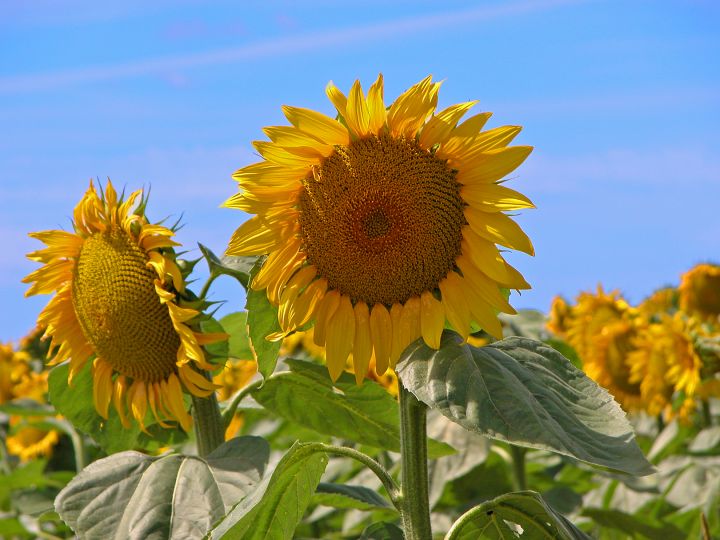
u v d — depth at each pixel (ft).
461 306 5.68
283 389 6.40
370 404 6.35
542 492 8.38
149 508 5.70
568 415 5.50
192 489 5.75
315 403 6.43
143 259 6.23
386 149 5.69
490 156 5.65
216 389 6.19
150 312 6.23
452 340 5.65
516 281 5.65
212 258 6.15
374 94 5.65
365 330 5.76
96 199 6.34
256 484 5.74
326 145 5.70
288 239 5.75
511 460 8.00
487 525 5.82
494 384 5.48
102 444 6.59
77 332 6.46
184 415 6.27
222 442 6.33
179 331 6.09
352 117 5.65
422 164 5.68
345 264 5.73
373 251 5.71
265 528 5.87
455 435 7.70
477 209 5.66
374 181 5.69
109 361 6.35
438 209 5.68
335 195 5.71
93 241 6.32
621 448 5.43
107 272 6.23
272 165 5.68
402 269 5.71
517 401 5.43
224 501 5.70
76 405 6.56
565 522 5.71
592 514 7.75
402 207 5.68
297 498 5.86
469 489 8.36
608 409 5.57
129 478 5.83
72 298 6.40
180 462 5.87
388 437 6.48
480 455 7.61
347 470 8.76
